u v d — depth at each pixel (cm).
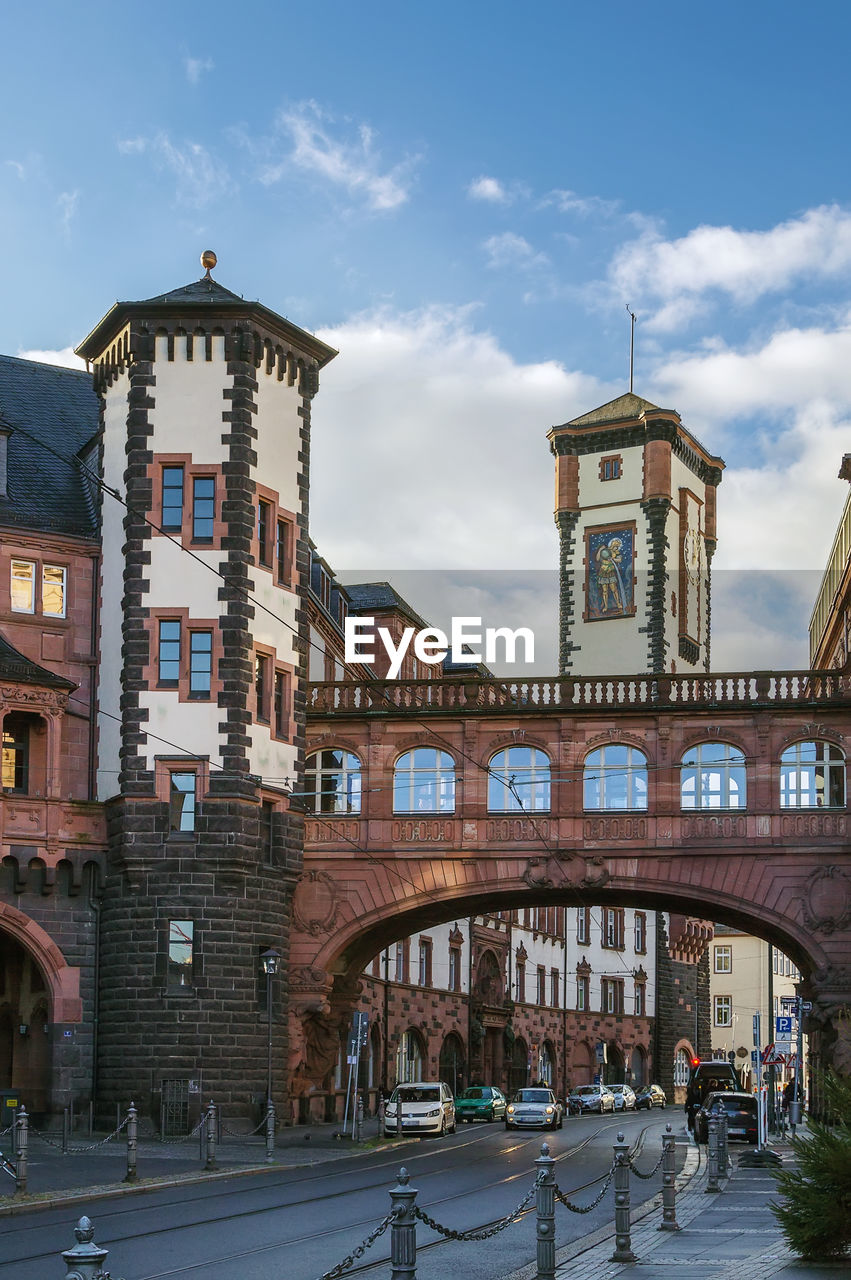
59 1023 5538
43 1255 2397
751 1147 5650
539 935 10712
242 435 5750
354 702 6325
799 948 6178
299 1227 2825
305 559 6031
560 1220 3072
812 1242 2391
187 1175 3822
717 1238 2758
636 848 6062
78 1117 5503
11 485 5997
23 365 6719
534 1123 6950
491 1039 9850
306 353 6053
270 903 5772
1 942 5712
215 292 5972
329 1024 6194
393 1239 1691
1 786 5450
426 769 6250
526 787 6178
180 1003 5509
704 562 11119
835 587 7631
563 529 10650
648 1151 5462
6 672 5438
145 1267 2291
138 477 5738
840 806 5994
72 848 5594
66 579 5878
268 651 5809
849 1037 5750
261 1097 5584
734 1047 13675
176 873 5572
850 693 6069
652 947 12444
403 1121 6159
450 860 6169
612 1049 11775
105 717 5769
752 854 6009
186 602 5675
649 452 10431
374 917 6147
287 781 5888
